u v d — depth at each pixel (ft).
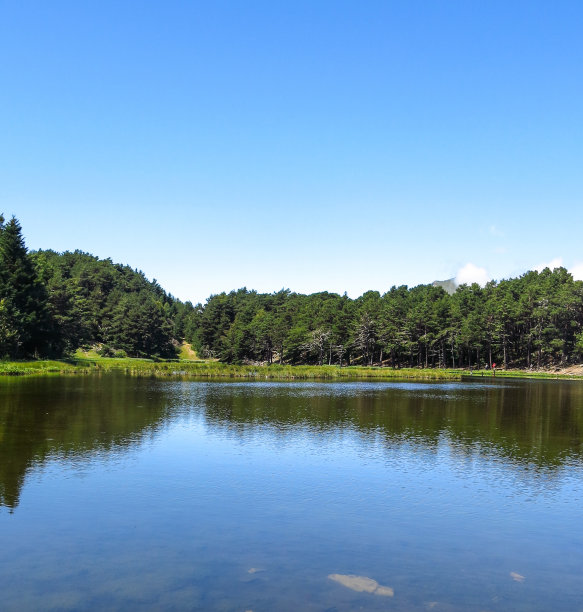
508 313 413.80
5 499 52.29
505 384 261.65
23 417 104.32
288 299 650.43
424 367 448.65
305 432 95.40
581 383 279.28
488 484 61.77
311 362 495.82
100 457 70.69
